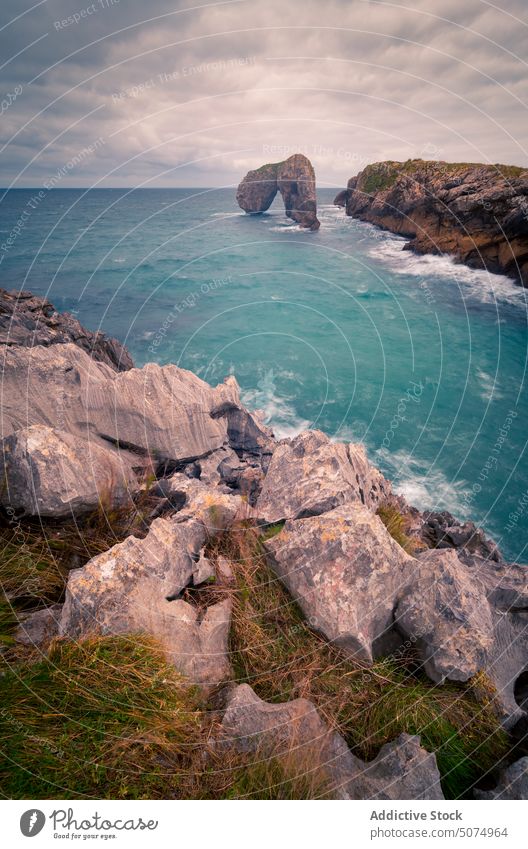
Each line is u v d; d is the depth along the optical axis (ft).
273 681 10.78
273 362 65.41
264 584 12.85
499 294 97.81
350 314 86.33
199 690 10.18
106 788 8.49
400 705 10.35
